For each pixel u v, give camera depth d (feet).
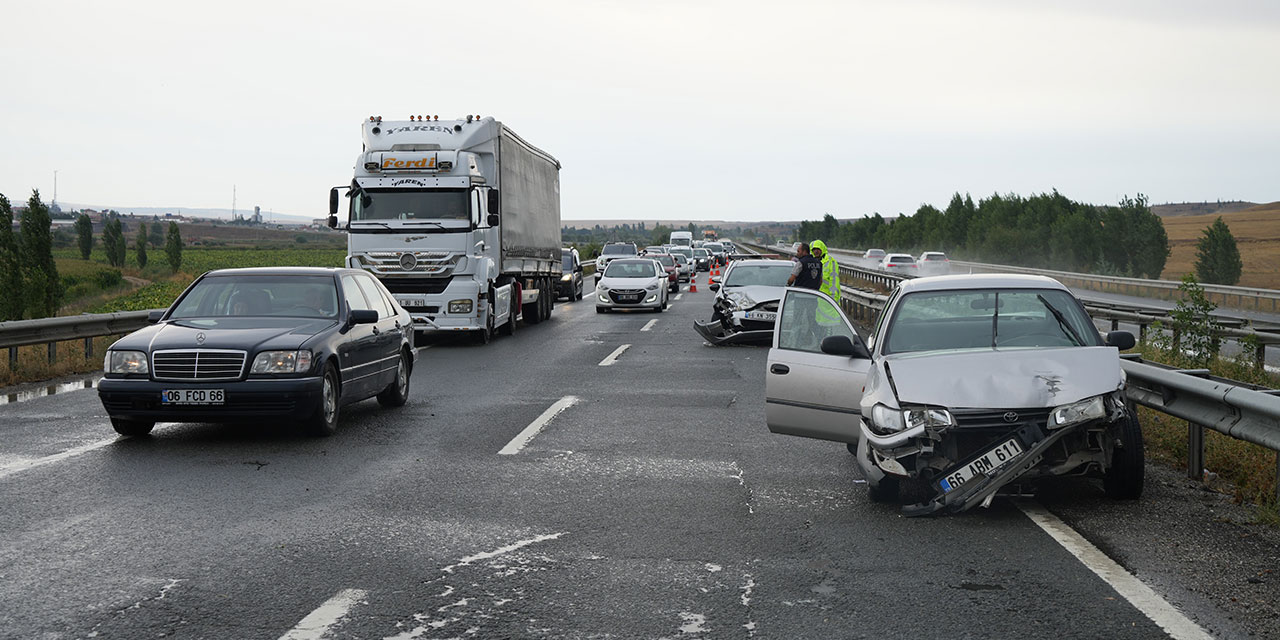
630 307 106.42
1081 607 16.30
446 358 60.08
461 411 38.91
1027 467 20.88
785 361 26.84
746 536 20.92
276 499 24.16
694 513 22.91
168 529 21.30
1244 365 43.68
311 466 28.22
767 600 16.74
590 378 49.67
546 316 94.99
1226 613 15.98
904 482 25.84
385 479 26.50
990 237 265.34
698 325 66.39
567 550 19.83
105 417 36.94
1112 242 216.74
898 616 15.92
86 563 18.79
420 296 66.80
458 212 67.41
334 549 19.83
